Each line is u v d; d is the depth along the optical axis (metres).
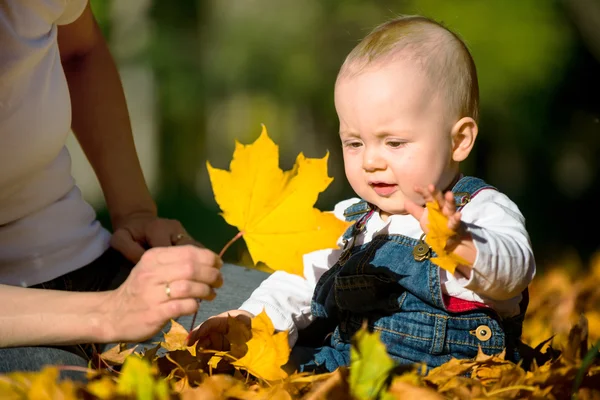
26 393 2.35
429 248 3.15
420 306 3.14
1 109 2.97
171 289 2.51
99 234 3.74
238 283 4.09
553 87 18.86
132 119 21.66
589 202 19.75
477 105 3.35
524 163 20.12
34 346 2.75
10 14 3.00
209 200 20.91
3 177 3.09
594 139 19.72
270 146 2.76
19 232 3.28
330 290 3.36
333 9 21.98
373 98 3.14
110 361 3.08
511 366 2.85
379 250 3.24
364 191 3.27
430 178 3.17
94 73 4.12
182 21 21.75
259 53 22.61
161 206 18.53
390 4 21.23
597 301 5.14
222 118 23.08
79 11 3.69
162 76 21.53
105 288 3.58
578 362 2.77
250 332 2.89
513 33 18.17
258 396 2.59
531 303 5.20
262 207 2.77
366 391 2.45
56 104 3.25
